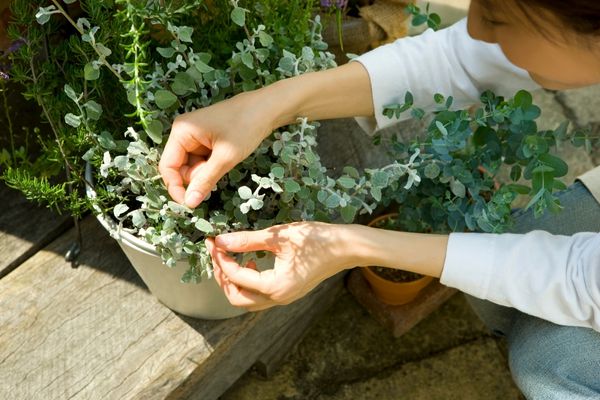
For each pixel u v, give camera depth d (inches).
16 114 49.4
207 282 39.9
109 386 42.9
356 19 50.2
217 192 40.8
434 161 40.4
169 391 43.6
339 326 59.5
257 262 39.9
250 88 39.1
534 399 43.8
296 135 40.9
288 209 38.7
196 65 35.9
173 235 36.2
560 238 39.4
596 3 27.5
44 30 40.4
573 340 42.4
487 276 38.4
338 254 37.2
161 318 45.4
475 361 58.6
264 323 50.2
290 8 41.0
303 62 39.3
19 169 41.6
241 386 56.6
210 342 44.9
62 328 44.4
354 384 57.1
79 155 43.9
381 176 37.3
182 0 38.2
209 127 36.3
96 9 37.2
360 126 47.6
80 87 38.7
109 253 47.3
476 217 41.1
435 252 38.6
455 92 42.9
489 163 41.1
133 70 35.4
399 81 41.4
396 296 55.2
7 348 43.5
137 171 36.6
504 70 41.3
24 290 45.5
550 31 29.0
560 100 70.1
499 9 29.6
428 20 43.9
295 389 56.8
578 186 46.7
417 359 58.5
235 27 40.2
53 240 47.9
